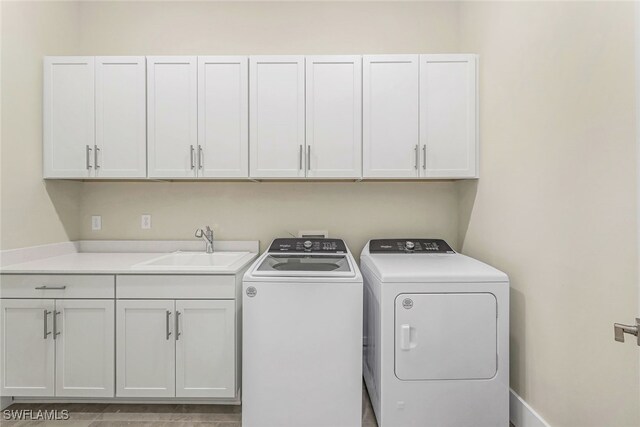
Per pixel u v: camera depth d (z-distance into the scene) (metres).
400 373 1.62
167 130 2.15
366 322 2.14
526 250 1.69
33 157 2.08
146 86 2.15
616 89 1.18
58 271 1.83
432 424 1.63
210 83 2.14
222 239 2.52
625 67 1.14
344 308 1.66
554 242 1.49
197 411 1.89
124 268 1.86
